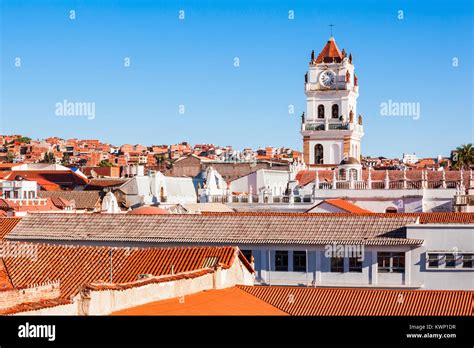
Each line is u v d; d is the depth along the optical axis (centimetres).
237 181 17938
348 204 13788
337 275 8575
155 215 9181
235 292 5728
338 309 5797
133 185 17050
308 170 18550
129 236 8812
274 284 8650
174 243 8744
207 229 8894
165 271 6025
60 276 6078
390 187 15450
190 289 5250
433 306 5906
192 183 18250
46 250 6353
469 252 8325
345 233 8700
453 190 15025
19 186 15588
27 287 4709
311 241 8600
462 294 6125
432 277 8394
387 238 8531
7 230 9038
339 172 16612
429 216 9806
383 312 5797
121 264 6169
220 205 14662
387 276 8469
